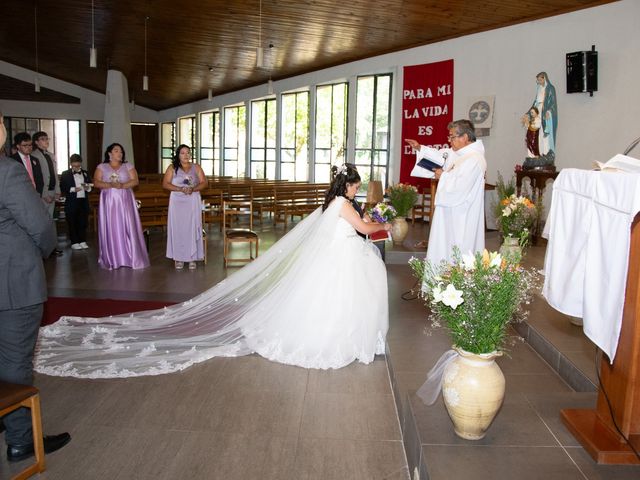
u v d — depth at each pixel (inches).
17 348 108.7
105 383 147.5
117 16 446.0
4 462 110.9
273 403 137.7
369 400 140.0
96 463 110.8
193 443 118.8
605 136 305.4
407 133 440.1
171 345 173.0
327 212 165.0
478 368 97.7
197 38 484.1
